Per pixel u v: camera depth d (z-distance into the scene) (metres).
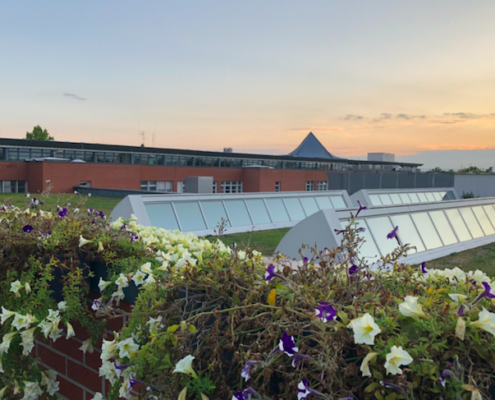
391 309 1.20
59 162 31.16
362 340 1.03
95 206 19.81
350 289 1.42
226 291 1.50
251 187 40.28
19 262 2.37
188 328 1.36
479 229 11.26
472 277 1.66
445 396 1.01
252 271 1.55
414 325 1.13
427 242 8.95
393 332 1.11
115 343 1.71
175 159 37.62
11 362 2.29
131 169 34.66
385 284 1.59
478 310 1.17
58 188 31.11
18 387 2.30
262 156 43.50
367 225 7.69
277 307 1.28
